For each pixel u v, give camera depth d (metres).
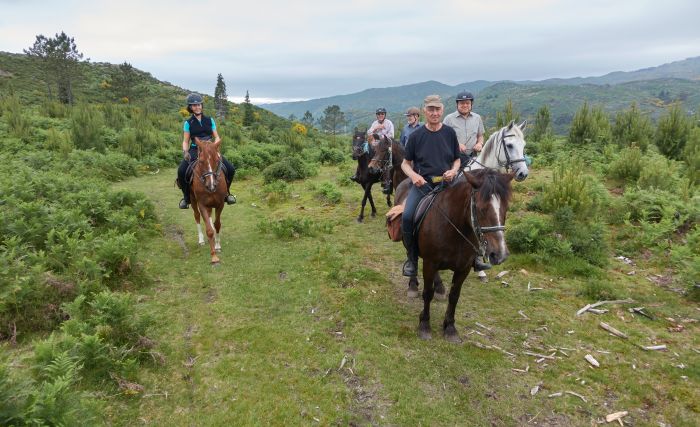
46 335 4.26
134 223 7.64
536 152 15.91
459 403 3.61
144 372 3.88
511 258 6.62
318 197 11.25
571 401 3.64
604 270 6.21
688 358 4.18
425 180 4.35
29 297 4.48
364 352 4.31
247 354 4.25
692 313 5.02
